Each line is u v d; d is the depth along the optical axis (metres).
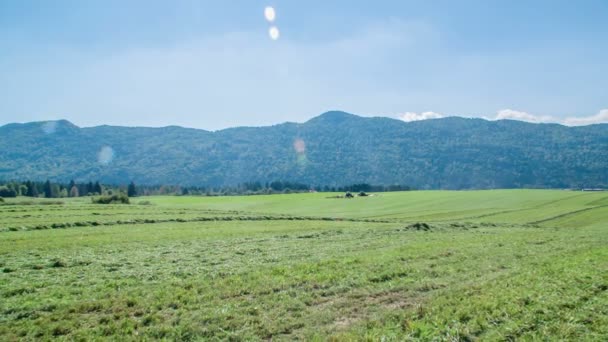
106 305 15.56
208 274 21.16
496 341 12.26
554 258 25.48
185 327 13.57
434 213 84.19
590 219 67.75
